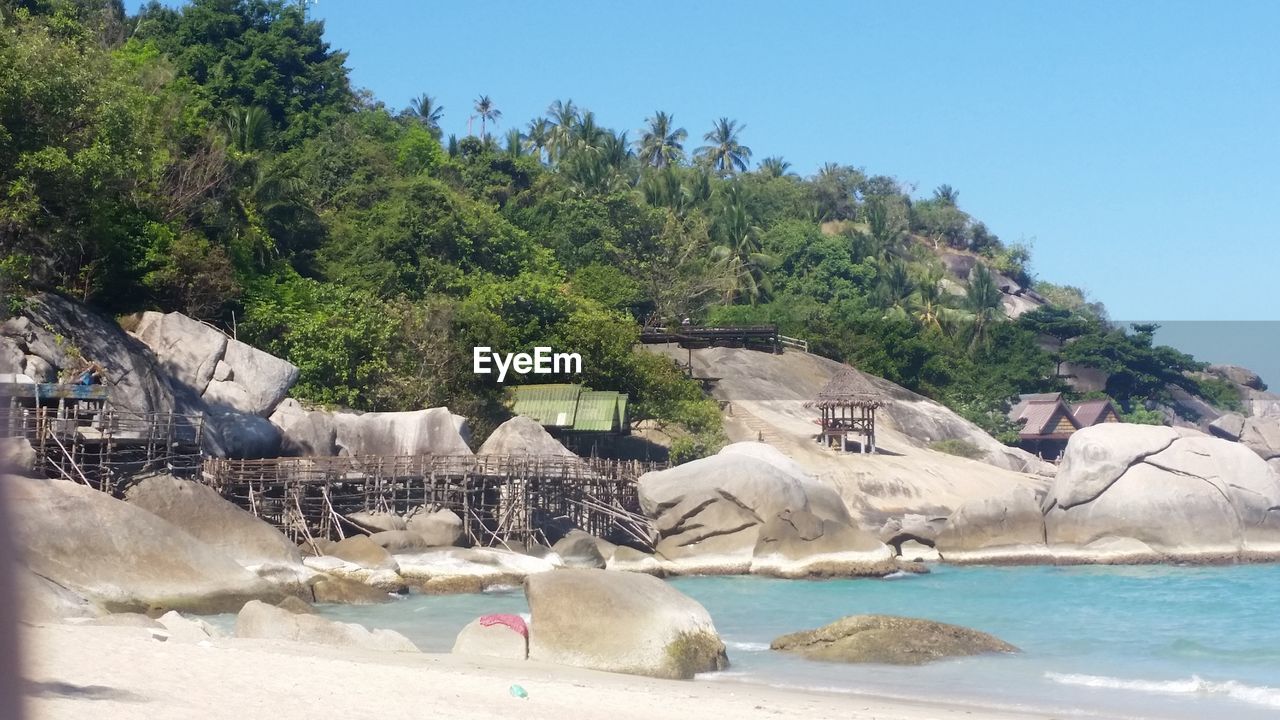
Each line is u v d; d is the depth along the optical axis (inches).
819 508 1865.2
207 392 1690.5
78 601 948.6
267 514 1601.9
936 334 3885.3
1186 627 1179.9
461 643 868.0
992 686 837.8
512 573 1510.8
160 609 1117.1
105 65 1635.1
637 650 850.8
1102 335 3865.7
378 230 2518.5
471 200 2970.0
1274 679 888.9
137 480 1331.2
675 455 2288.4
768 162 5531.5
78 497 1147.3
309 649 803.4
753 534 1726.1
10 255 1425.9
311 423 1768.0
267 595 1223.5
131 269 1772.9
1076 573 1724.9
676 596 905.5
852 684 834.2
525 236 2920.8
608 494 1897.1
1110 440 1875.0
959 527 1887.3
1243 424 3563.0
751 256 3900.1
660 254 3489.2
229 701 523.5
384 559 1453.0
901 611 1306.6
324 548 1494.8
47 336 1462.8
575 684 722.2
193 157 2062.0
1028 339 3841.0
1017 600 1413.6
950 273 5206.7
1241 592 1475.1
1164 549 1824.6
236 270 2053.4
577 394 2198.6
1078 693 816.9
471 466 1696.6
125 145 1553.9
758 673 873.5
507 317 2365.9
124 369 1541.6
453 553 1518.2
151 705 486.3
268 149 2659.9
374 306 2148.1
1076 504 1871.3
